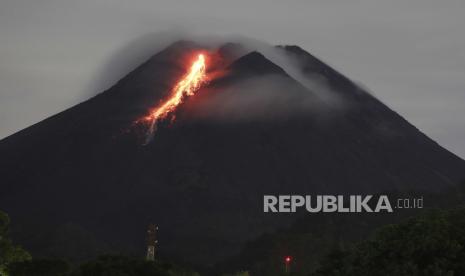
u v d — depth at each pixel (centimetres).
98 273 11481
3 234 16012
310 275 10694
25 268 13438
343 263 10156
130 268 11719
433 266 8575
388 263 9188
